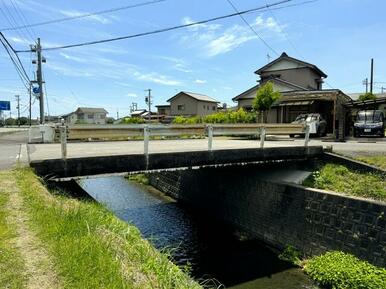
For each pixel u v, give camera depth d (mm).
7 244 3338
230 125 9477
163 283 3057
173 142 14523
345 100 21312
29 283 2662
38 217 4055
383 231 7117
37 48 22250
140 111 71188
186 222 12578
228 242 10539
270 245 10180
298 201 9305
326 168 10477
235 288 7441
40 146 11625
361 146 13445
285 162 11117
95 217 4422
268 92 22250
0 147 11797
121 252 3467
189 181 15109
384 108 25672
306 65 28391
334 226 8188
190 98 48844
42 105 22750
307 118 21156
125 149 10039
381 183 9055
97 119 76625
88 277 2783
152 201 15641
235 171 12109
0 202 4609
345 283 6875
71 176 6910
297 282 7586
